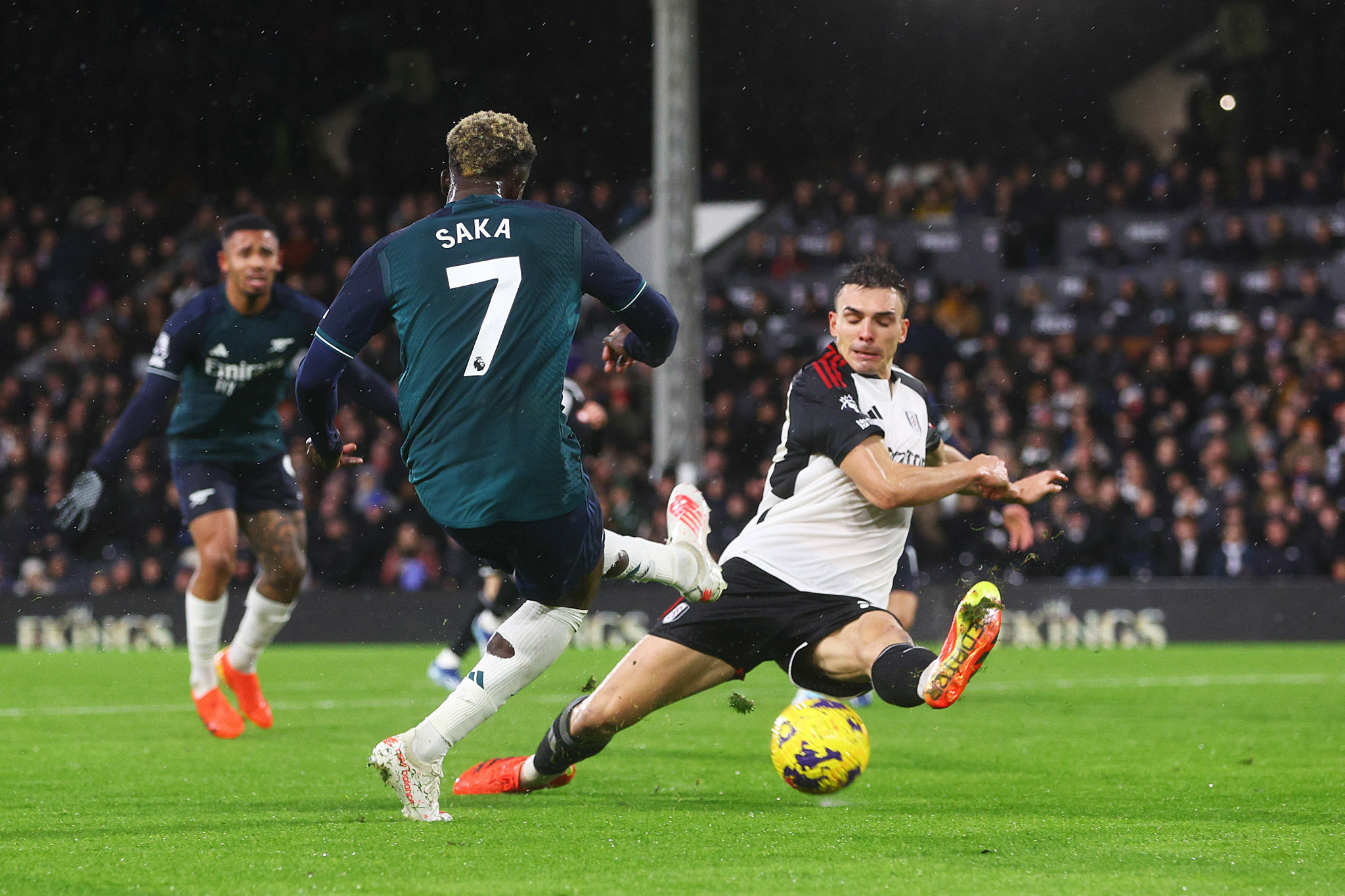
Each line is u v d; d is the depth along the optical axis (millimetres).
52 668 19484
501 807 7195
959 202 34250
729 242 36000
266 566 11242
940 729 11516
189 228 37031
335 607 24812
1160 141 39875
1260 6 37344
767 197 37812
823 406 7105
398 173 36938
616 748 10156
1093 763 9281
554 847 5910
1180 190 34281
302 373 6438
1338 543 25297
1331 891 4949
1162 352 29641
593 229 6715
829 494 7223
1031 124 39531
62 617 24703
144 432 10523
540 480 6281
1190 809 7160
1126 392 28906
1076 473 26359
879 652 6875
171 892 4992
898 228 33969
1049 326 31703
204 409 10922
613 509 24391
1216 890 4957
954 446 8195
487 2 37344
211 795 7762
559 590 6566
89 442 28938
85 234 34781
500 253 6406
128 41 37000
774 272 33156
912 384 7473
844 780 7125
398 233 6539
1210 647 23906
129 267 35062
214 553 10773
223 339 10742
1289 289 31703
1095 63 39375
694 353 21734
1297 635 24359
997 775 8695
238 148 37938
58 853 5805
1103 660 20516
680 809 7133
